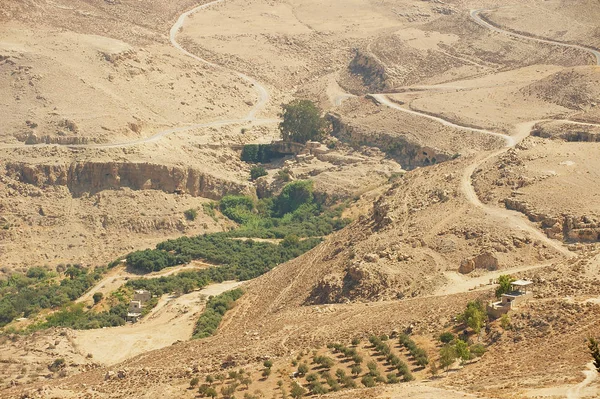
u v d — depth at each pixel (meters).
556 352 131.25
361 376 140.25
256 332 171.25
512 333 140.50
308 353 151.88
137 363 168.62
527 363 129.88
